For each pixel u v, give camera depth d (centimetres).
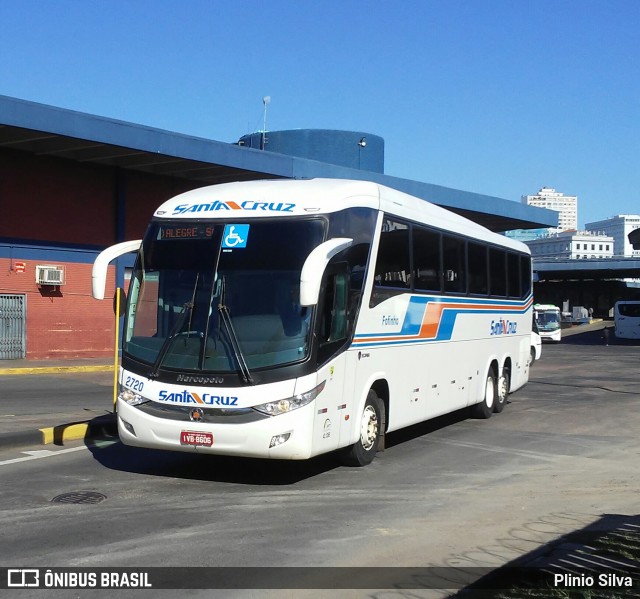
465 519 765
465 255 1349
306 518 757
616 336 5491
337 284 891
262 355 826
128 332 898
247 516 760
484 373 1452
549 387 2109
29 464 993
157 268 895
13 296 2355
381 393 1048
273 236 863
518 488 905
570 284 8638
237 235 874
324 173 2920
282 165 2755
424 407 1173
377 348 998
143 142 2325
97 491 850
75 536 684
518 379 1688
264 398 815
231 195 916
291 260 849
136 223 2662
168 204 943
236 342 833
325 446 871
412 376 1123
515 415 1541
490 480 945
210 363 834
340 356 891
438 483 922
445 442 1220
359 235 948
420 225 1153
